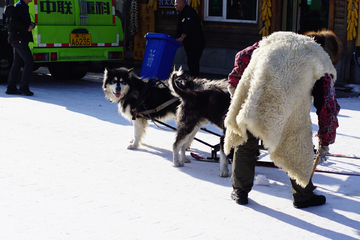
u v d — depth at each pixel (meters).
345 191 4.21
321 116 3.40
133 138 5.87
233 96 3.63
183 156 5.16
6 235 3.15
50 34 9.82
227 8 11.79
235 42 11.70
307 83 3.39
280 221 3.51
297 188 3.75
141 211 3.64
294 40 3.48
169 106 5.71
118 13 13.89
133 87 5.70
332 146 5.77
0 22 10.35
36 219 3.43
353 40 10.08
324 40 3.70
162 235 3.21
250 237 3.21
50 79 11.98
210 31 12.02
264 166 5.06
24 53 8.97
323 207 3.81
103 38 10.81
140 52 13.39
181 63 12.80
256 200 3.97
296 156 3.55
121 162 5.05
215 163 5.20
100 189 4.13
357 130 6.64
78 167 4.79
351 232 3.32
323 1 11.19
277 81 3.37
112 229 3.28
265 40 3.58
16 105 8.07
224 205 3.82
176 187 4.27
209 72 11.16
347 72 10.24
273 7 10.93
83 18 10.37
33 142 5.72
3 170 4.59
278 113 3.38
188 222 3.45
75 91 10.03
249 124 3.42
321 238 3.21
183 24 8.99
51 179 4.37
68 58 10.23
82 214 3.54
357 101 9.16
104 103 8.64
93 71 12.95
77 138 6.02
